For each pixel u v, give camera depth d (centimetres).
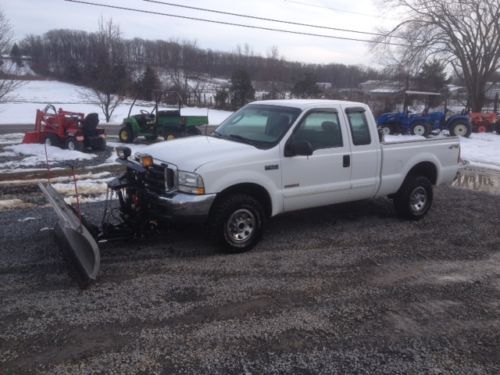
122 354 346
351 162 634
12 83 2505
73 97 5238
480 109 3144
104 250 554
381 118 2336
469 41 3042
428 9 3058
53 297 432
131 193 561
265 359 347
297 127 583
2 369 324
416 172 748
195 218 513
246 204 547
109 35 3575
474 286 494
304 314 418
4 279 464
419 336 389
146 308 417
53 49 8156
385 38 3259
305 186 596
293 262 540
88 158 1290
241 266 521
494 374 339
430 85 3456
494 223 736
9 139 1786
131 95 4462
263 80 5534
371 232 666
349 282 491
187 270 504
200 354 350
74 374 321
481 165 1408
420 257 574
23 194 818
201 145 569
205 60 6144
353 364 345
